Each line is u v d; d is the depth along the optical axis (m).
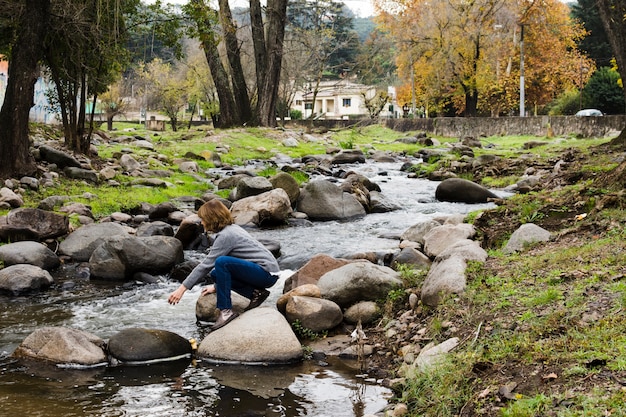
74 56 16.78
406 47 52.62
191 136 27.75
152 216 12.72
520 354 4.61
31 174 14.10
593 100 54.34
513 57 52.56
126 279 9.19
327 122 51.53
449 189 14.78
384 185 17.36
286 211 12.59
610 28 18.81
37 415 4.89
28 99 14.05
